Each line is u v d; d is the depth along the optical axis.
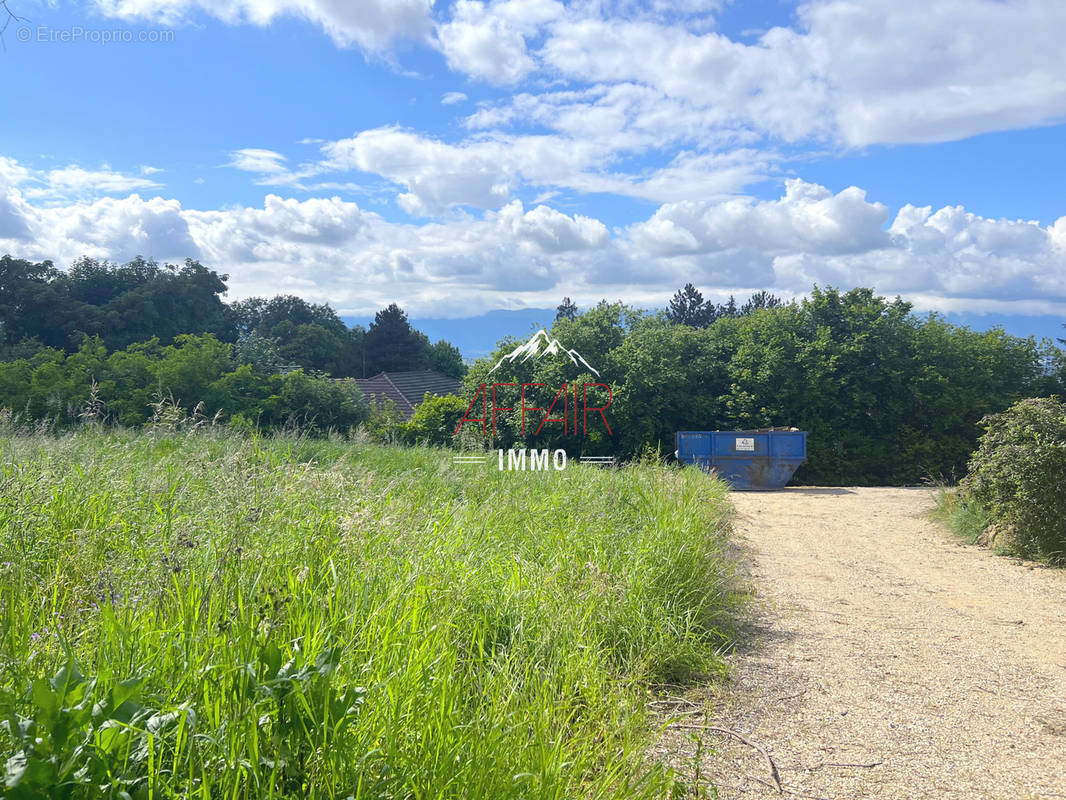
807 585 7.32
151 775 2.00
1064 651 5.25
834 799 3.11
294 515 4.51
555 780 2.65
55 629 2.91
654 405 24.06
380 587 3.76
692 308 68.25
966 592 7.10
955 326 25.67
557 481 10.09
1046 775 3.36
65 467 5.76
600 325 27.14
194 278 52.41
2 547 3.87
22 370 25.22
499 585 4.68
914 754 3.56
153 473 5.65
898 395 24.05
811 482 24.06
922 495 16.58
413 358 64.75
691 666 4.59
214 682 2.40
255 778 2.07
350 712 2.42
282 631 2.85
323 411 28.38
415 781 2.39
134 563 3.83
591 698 3.60
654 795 2.81
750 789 3.17
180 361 27.30
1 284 43.72
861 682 4.56
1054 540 8.64
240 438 9.55
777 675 4.66
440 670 3.06
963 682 4.59
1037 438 8.84
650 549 6.06
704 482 12.65
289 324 60.56
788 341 24.59
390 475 9.42
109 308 45.59
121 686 2.06
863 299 25.05
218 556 3.62
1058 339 24.78
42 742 1.88
